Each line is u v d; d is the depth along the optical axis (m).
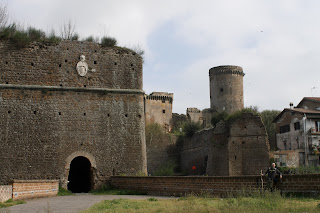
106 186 29.53
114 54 32.31
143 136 32.09
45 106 29.70
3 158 28.05
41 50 30.50
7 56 29.72
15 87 29.34
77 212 14.26
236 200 15.86
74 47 31.31
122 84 32.03
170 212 13.12
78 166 34.94
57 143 29.31
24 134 28.83
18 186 20.14
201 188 21.83
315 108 62.22
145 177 26.44
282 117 63.78
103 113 30.97
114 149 30.62
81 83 30.91
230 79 85.00
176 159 67.94
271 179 18.08
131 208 15.34
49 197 24.38
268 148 50.38
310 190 16.72
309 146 55.94
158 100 84.50
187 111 87.62
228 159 51.00
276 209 12.91
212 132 54.94
